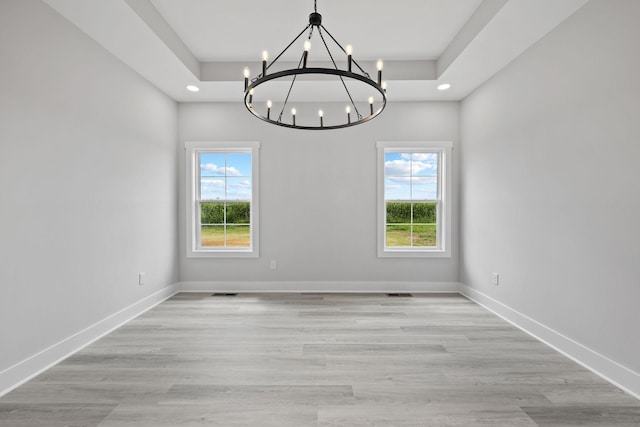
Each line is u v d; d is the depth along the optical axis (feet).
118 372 7.41
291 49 11.84
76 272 8.70
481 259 12.84
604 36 7.22
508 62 10.91
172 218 14.33
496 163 11.75
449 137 14.76
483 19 8.92
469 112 13.82
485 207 12.53
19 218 7.04
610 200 7.12
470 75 12.00
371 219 14.89
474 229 13.38
